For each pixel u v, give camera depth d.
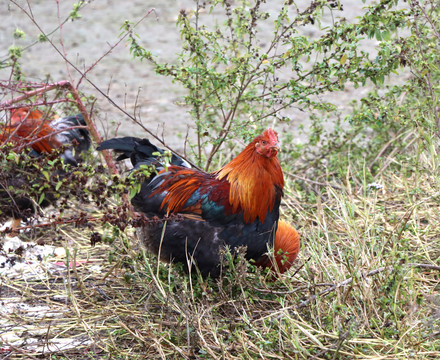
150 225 8.36
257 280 8.35
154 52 22.48
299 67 10.11
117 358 7.31
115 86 19.73
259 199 8.15
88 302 8.56
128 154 9.30
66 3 28.05
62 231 10.91
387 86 12.91
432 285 8.62
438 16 11.05
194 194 8.24
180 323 7.57
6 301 8.74
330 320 7.26
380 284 7.95
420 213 10.45
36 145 10.80
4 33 24.19
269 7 25.83
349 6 26.19
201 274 8.56
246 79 11.73
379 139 13.45
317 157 13.65
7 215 10.31
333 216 10.83
